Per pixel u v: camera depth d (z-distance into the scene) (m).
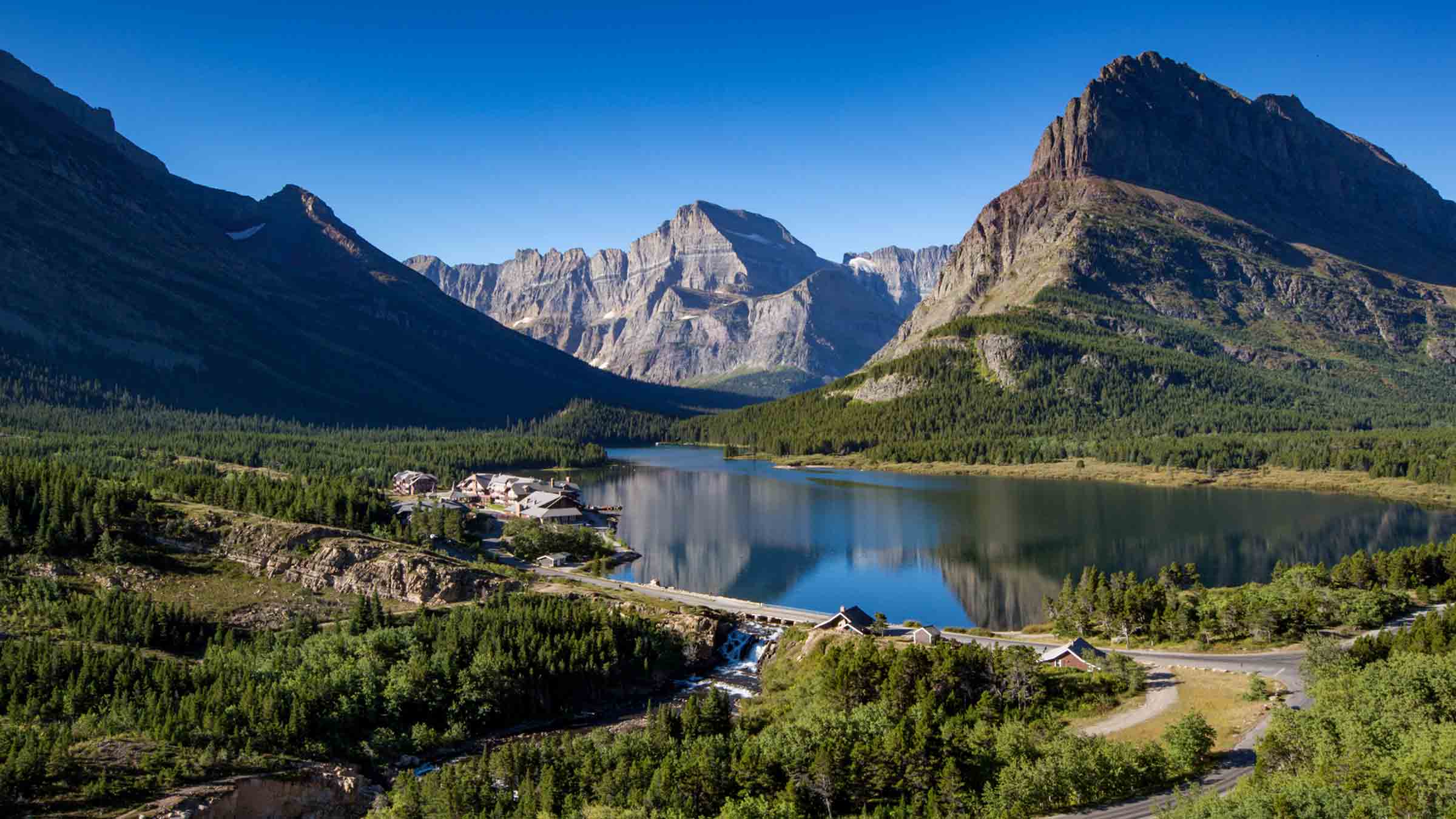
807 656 149.25
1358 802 76.38
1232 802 80.38
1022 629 170.00
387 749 123.81
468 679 135.62
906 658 121.44
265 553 181.25
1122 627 154.12
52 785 99.19
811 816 96.88
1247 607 150.88
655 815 93.56
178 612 151.25
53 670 121.19
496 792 104.94
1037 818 89.88
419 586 175.12
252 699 120.69
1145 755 96.56
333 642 144.25
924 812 93.25
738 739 112.06
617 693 147.00
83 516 175.00
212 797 100.81
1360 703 97.38
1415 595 171.88
